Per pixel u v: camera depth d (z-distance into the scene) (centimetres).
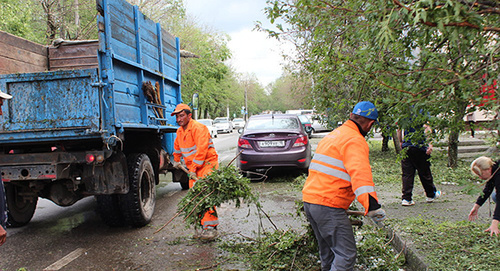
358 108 320
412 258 407
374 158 1245
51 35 1425
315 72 377
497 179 379
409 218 536
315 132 2886
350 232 320
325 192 317
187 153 548
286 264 398
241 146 955
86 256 468
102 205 575
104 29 493
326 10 290
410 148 605
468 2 197
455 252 401
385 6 215
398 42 264
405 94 269
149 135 704
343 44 341
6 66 648
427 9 197
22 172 516
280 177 1034
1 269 430
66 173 523
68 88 496
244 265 427
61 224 628
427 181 622
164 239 530
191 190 467
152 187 632
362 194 291
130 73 582
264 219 618
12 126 508
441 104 271
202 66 2967
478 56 245
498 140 236
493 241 417
